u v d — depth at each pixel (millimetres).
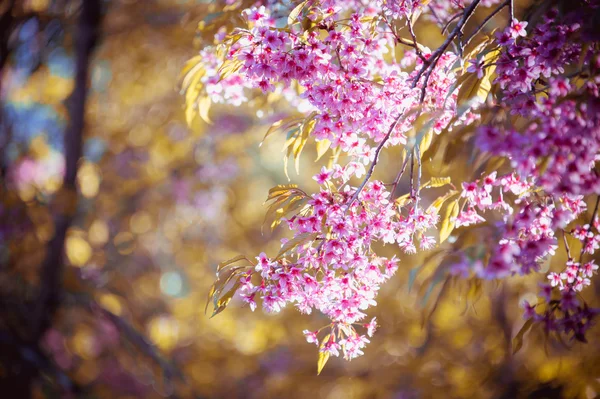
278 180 10867
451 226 2506
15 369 6371
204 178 9211
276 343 9430
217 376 10000
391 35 2861
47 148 7504
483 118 2068
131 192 9008
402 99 2443
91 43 6660
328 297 2355
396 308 8297
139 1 7305
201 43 3377
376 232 2383
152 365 7398
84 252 8141
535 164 1940
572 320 2408
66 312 7586
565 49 2322
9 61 6535
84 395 6992
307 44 2426
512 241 2158
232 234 10641
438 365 7480
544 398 4699
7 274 6395
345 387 8844
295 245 2270
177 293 11930
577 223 2709
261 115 3439
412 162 2469
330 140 2484
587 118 1913
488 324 7359
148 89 8570
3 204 6078
